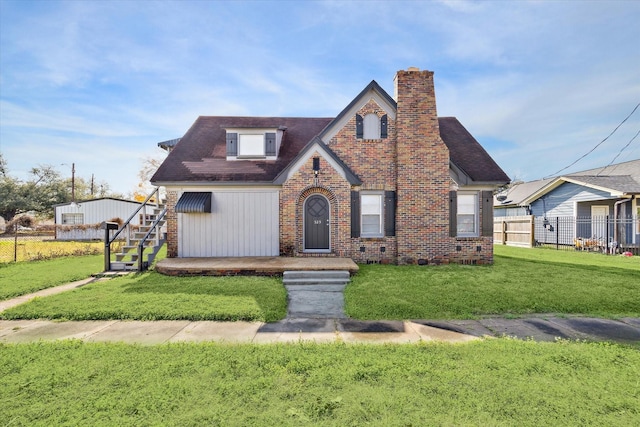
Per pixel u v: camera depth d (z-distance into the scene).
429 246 12.19
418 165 12.26
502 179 12.57
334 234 12.49
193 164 13.36
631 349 4.69
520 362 4.16
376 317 6.46
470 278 9.50
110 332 5.62
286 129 15.33
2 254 17.11
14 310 6.61
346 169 12.30
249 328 5.85
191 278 9.83
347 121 12.75
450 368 4.01
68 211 29.48
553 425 2.88
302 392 3.43
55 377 3.74
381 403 3.20
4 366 4.06
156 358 4.30
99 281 9.76
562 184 21.52
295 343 4.98
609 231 18.78
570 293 7.83
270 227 12.93
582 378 3.75
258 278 9.70
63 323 6.14
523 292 7.94
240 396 3.35
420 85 12.38
